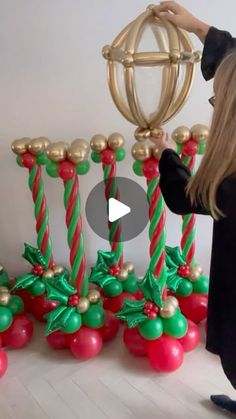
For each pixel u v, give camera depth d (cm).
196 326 140
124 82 102
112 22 137
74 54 140
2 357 127
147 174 118
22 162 135
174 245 168
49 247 150
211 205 81
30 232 165
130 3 135
